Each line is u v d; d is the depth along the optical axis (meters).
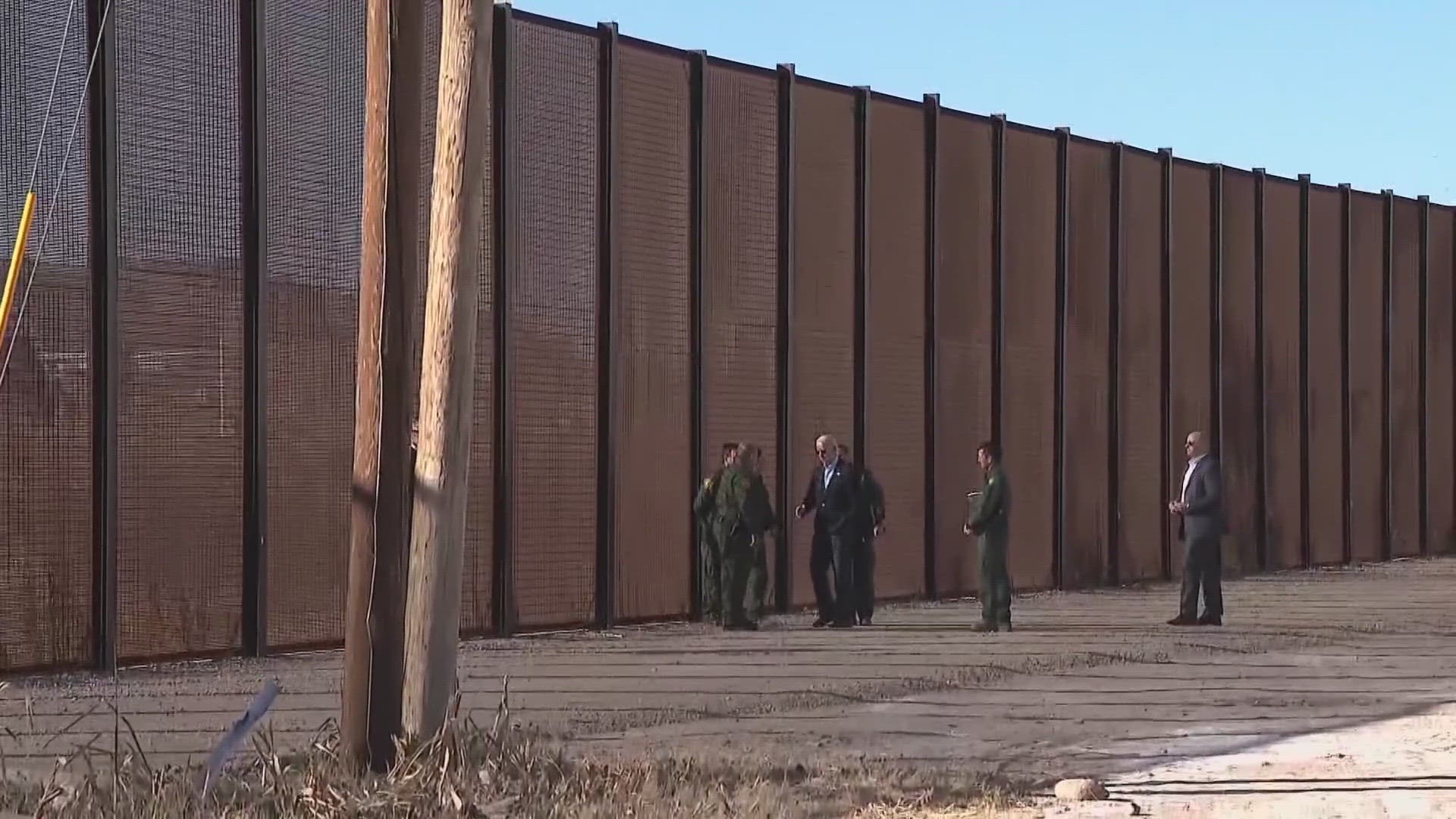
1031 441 57.16
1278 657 37.53
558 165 44.12
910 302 53.53
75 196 34.59
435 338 21.17
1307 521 68.62
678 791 20.14
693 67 47.88
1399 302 74.12
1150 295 61.91
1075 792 20.84
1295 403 68.44
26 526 33.53
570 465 44.00
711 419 47.72
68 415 34.25
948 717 28.25
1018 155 57.28
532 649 39.34
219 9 37.06
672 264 47.00
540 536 43.16
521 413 42.75
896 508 52.72
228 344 36.94
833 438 45.50
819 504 45.22
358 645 20.81
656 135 46.69
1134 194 61.31
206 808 18.80
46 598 33.81
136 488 35.19
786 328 49.75
